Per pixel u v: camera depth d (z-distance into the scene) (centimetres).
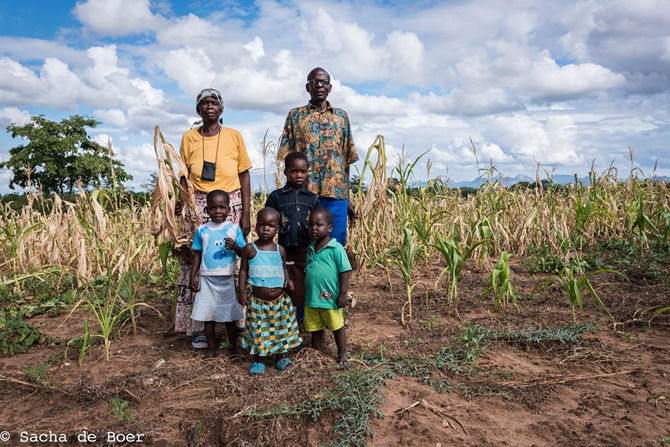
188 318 421
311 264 371
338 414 283
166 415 293
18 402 318
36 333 432
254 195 699
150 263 655
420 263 729
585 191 850
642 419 277
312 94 447
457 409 294
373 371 336
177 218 442
